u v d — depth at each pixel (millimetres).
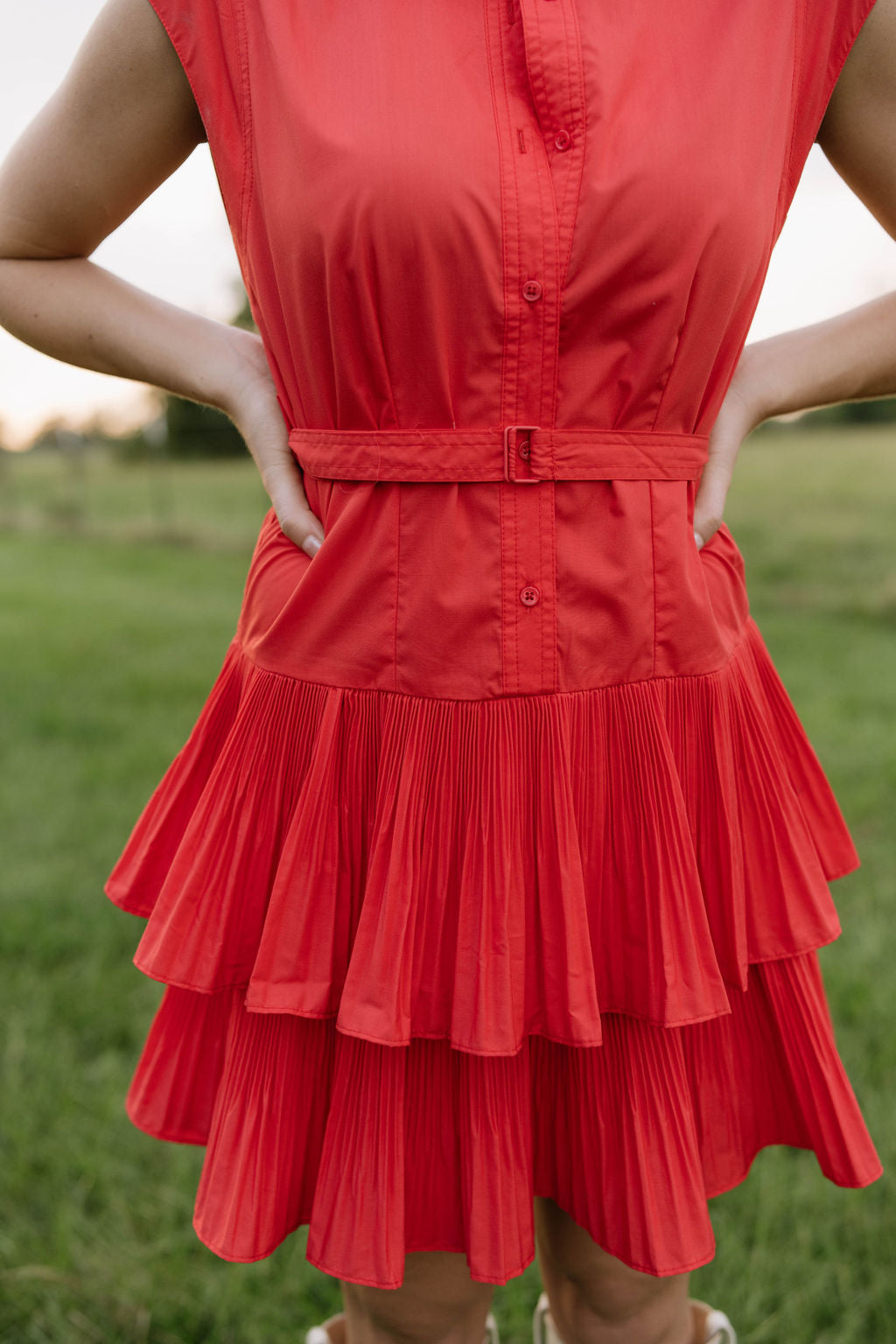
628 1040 1135
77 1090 2264
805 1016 1217
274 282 1054
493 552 1022
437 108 944
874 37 1033
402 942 1047
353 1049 1108
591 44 948
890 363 1273
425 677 1045
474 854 1050
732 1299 1768
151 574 9609
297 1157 1163
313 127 958
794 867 1176
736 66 981
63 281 1221
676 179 953
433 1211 1146
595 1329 1297
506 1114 1105
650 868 1090
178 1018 1254
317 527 1111
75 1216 1949
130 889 1243
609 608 1054
